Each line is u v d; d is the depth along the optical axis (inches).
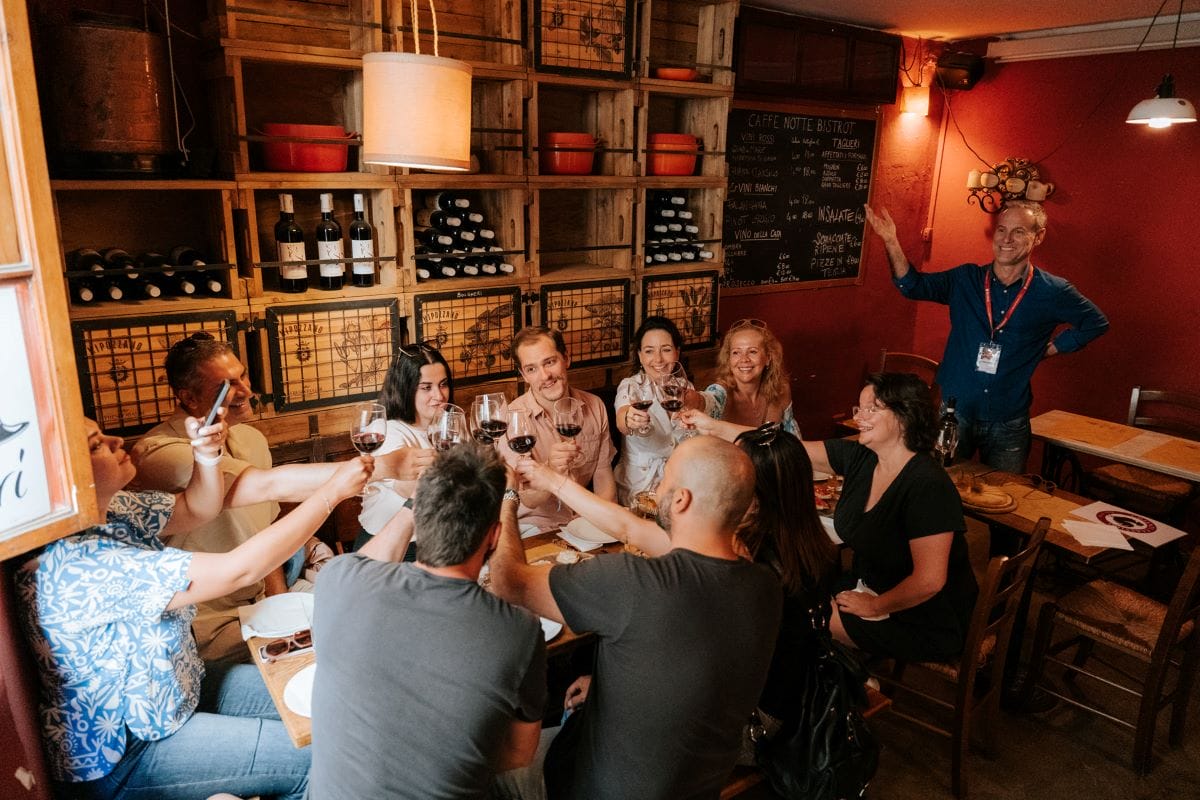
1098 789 101.4
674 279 146.9
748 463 61.2
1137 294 182.2
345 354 111.7
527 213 127.4
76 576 60.0
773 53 163.8
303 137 103.8
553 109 140.3
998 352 151.9
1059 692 119.5
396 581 55.1
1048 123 190.2
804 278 192.9
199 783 68.0
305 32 109.9
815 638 72.8
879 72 185.9
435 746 51.7
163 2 100.7
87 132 87.7
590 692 61.8
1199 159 168.7
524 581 64.1
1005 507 114.0
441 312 119.6
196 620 84.0
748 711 61.4
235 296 101.7
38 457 49.1
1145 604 111.5
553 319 132.4
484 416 87.7
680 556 60.1
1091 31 178.5
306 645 72.9
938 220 213.9
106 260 96.1
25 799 55.0
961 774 97.7
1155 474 161.0
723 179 149.4
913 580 89.8
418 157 78.0
